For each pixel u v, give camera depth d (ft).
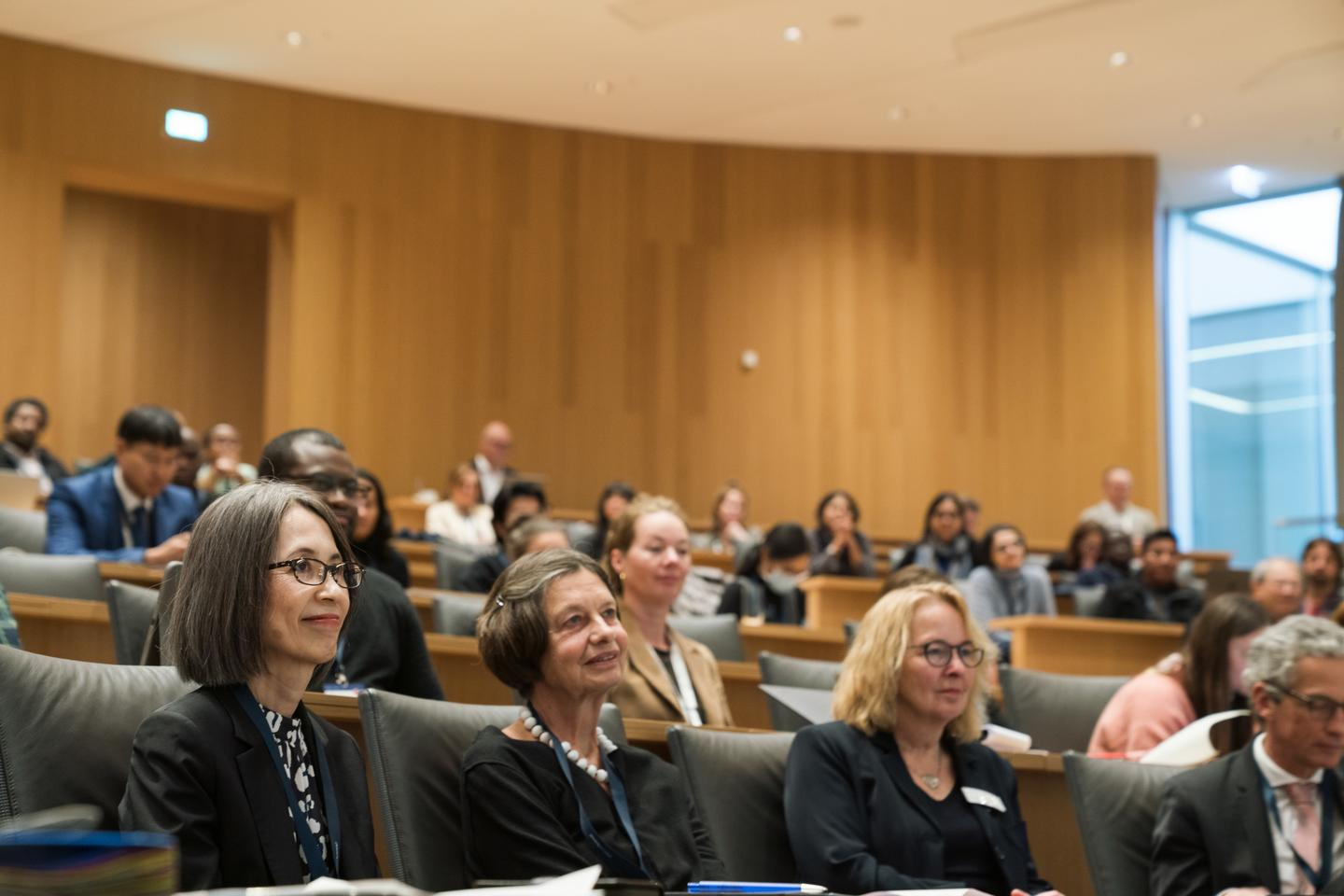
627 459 35.81
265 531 6.45
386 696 7.93
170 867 3.33
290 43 31.12
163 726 6.19
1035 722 13.44
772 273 37.04
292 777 6.52
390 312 34.17
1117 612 23.61
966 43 30.78
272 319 33.96
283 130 33.42
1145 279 36.88
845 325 37.04
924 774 9.39
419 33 30.66
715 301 36.73
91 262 39.17
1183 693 12.37
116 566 13.02
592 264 36.09
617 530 12.15
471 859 7.66
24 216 30.78
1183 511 39.01
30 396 30.55
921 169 37.50
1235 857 9.19
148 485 15.65
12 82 30.89
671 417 36.17
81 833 3.43
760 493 36.32
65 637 11.40
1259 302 38.86
